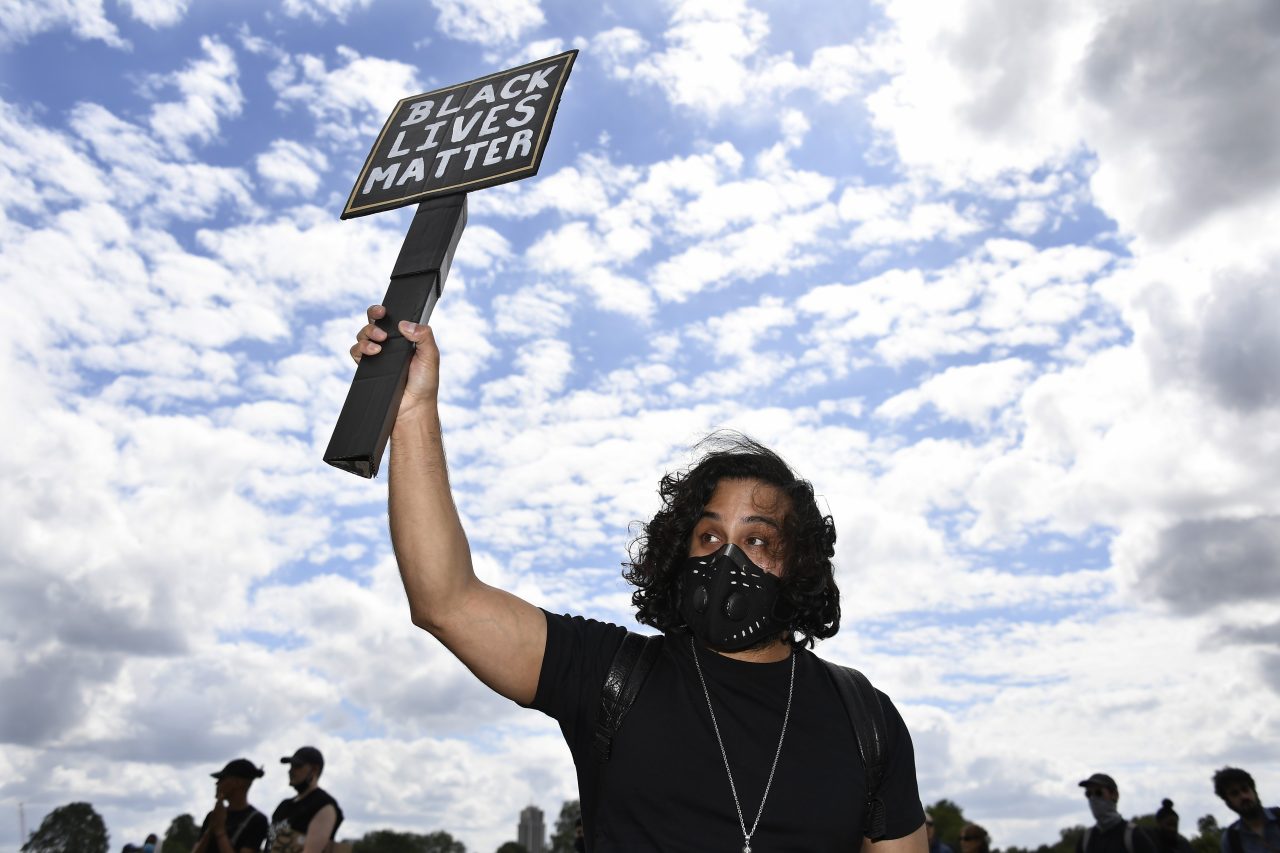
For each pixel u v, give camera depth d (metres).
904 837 2.20
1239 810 6.90
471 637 2.10
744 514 2.39
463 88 2.62
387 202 2.47
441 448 2.16
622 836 2.04
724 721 2.11
